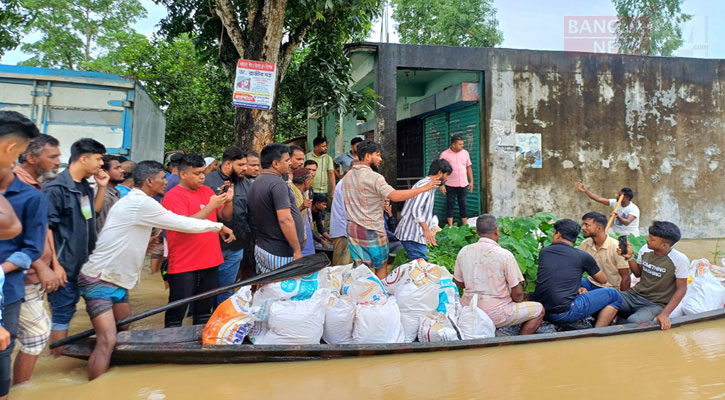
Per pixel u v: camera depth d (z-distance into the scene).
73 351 3.37
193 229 3.62
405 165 13.47
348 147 13.77
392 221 7.69
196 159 4.24
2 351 2.58
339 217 5.77
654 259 4.67
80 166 3.46
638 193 9.98
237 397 2.96
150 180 3.63
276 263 4.24
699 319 4.45
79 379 3.24
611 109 9.85
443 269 4.46
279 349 3.43
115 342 3.36
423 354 3.66
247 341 3.83
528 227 6.29
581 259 4.54
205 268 4.23
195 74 16.89
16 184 2.69
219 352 3.37
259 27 7.21
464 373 3.32
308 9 7.75
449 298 4.32
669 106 10.08
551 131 9.63
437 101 10.66
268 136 7.36
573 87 9.70
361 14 8.95
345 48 9.05
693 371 3.38
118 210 3.44
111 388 3.06
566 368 3.42
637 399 2.94
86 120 7.32
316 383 3.16
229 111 16.50
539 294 4.64
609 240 5.24
